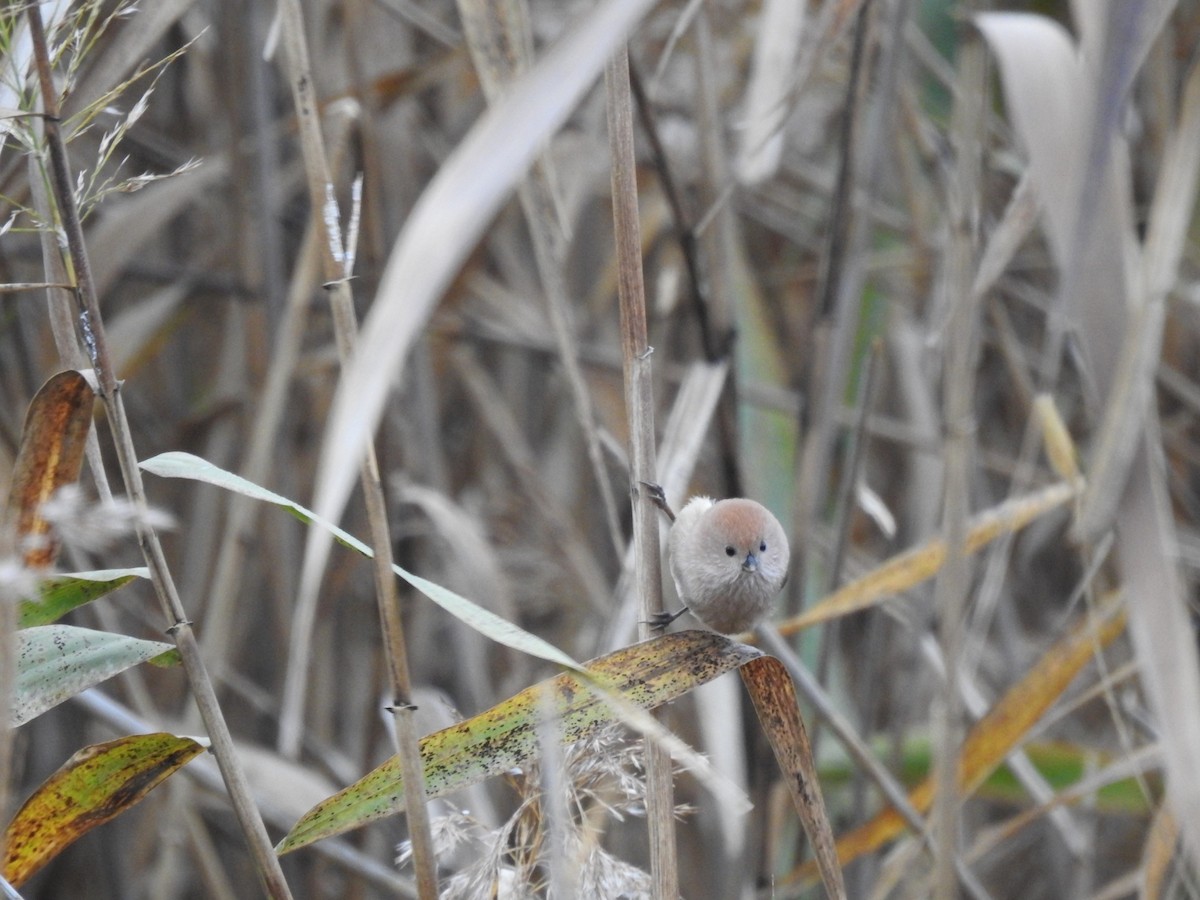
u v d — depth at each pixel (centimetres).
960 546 815
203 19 854
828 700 831
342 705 858
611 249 866
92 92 816
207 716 807
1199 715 803
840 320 835
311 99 806
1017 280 876
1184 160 806
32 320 845
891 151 861
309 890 845
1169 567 804
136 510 802
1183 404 862
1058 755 841
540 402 880
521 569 858
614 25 737
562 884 804
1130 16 801
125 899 845
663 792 809
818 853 809
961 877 825
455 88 866
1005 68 805
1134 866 857
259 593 855
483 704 846
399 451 853
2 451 816
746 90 861
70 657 807
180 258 863
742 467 834
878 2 838
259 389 847
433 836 809
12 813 836
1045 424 824
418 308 667
